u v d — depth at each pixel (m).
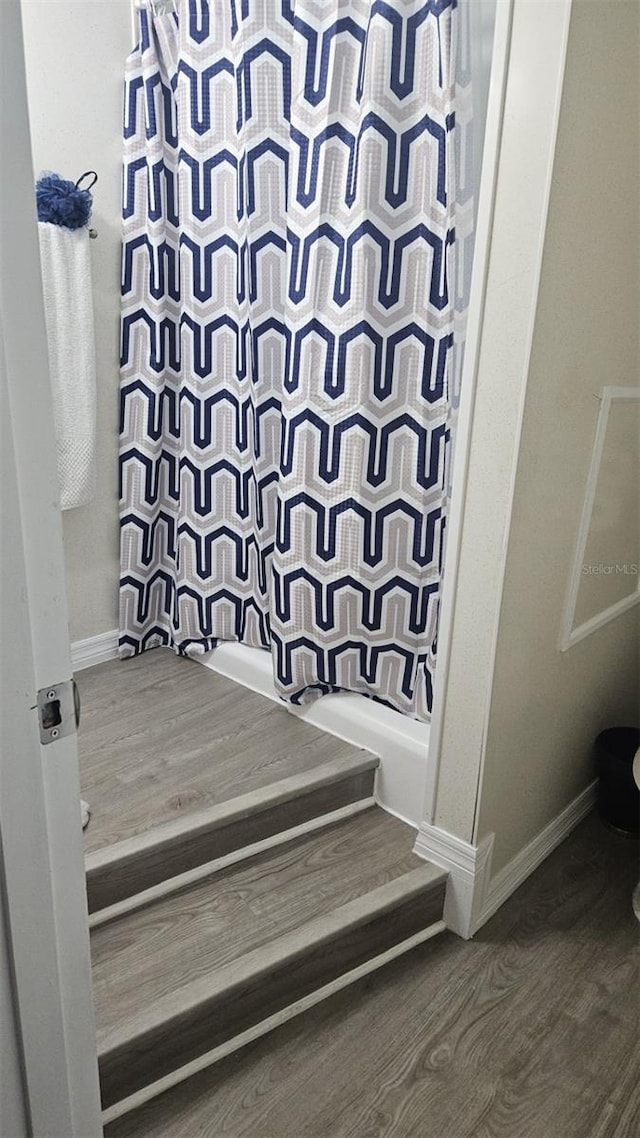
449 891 1.93
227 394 2.39
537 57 1.43
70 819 0.85
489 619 1.71
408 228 1.87
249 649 2.59
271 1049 1.62
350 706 2.25
